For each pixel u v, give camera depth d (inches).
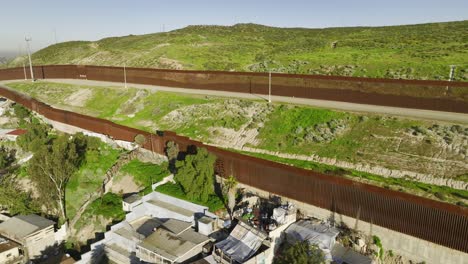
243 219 1710.1
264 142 2196.1
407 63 3053.6
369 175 1720.0
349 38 5009.8
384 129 1966.0
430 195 1504.7
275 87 2815.0
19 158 3051.2
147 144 2546.8
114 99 3516.2
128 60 5024.6
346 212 1625.2
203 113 2711.6
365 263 1445.6
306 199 1747.0
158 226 1937.7
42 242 2095.2
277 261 1494.8
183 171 1957.4
